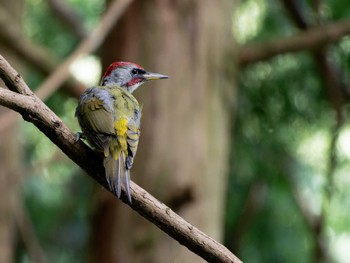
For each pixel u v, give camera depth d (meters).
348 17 16.11
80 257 19.41
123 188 6.62
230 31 13.85
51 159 18.28
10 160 17.50
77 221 19.47
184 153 13.02
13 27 14.25
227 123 13.70
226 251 6.86
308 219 16.77
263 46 14.10
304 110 16.44
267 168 16.86
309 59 16.30
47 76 14.39
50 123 6.67
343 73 17.08
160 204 6.75
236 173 16.86
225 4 13.79
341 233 18.58
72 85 14.09
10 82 6.58
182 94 13.20
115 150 6.77
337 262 18.73
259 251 17.38
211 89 13.41
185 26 13.40
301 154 17.61
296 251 17.36
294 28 16.91
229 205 17.12
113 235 13.07
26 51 14.33
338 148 17.47
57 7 18.27
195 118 13.16
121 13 13.06
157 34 13.30
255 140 16.61
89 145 7.07
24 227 17.92
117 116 7.02
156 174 12.92
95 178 6.92
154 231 12.85
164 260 12.73
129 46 13.37
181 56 13.30
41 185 18.81
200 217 12.89
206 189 13.04
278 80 16.22
